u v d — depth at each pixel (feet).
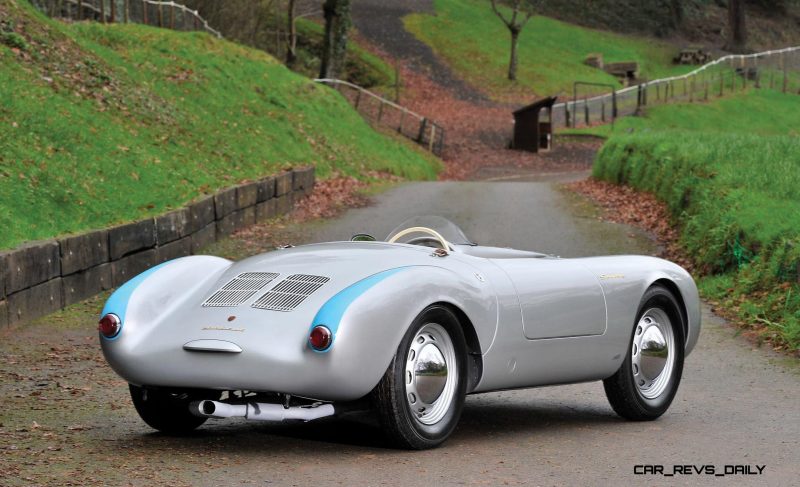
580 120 235.40
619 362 30.37
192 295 27.09
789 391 35.45
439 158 184.44
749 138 100.37
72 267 51.44
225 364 24.31
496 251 31.17
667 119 240.32
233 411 24.16
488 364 27.02
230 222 77.30
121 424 29.12
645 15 348.79
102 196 67.56
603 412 32.30
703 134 108.99
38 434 27.43
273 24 250.78
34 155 66.33
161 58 123.03
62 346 42.42
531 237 79.66
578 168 185.26
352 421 30.27
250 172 98.73
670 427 29.84
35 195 60.95
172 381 25.04
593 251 74.64
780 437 28.07
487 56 281.54
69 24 121.39
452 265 27.32
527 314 27.84
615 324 30.14
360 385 24.04
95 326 46.91
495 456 25.45
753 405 33.09
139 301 26.32
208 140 101.45
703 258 65.46
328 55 189.16
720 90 277.64
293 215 89.15
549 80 272.10
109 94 94.17
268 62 147.13
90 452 25.25
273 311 25.13
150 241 61.31
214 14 182.50
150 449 25.77
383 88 246.47
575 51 306.35
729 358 42.22
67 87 88.63
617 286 30.35
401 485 22.25
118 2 152.15
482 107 242.99
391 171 137.08
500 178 168.35
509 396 35.19
